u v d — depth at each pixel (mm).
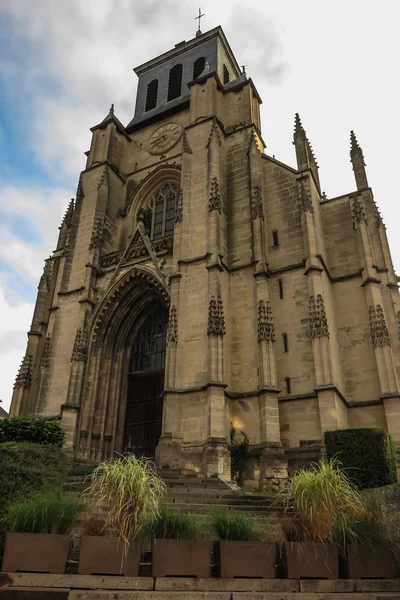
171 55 54000
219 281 29453
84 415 31547
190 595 8617
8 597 8461
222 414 25656
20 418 22594
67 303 36062
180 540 9438
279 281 31000
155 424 32031
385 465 18891
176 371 27688
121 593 8516
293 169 34250
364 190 33875
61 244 45062
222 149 36562
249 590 9039
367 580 9414
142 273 33750
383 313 28656
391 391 26531
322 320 27656
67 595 8477
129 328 35375
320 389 26094
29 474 14500
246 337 29516
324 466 10656
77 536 10422
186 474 24125
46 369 33656
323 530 9750
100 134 44906
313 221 31422
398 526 10797
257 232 31719
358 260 31516
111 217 40250
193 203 33656
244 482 25312
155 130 45312
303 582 9211
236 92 40594
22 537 9242
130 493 9680
